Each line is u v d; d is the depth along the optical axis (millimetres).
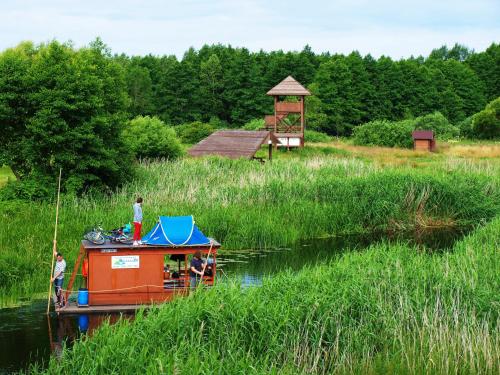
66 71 38188
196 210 35062
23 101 37750
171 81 124875
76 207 33656
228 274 27312
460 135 106875
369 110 131500
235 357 15500
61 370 15586
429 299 18875
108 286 22766
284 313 17312
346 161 51219
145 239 23266
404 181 41469
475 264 22484
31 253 26938
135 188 38625
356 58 131250
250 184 40688
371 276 20688
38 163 37875
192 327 16391
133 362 14773
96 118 37562
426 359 16125
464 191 41625
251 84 127000
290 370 15016
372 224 39312
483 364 15867
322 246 34375
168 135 53312
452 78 148125
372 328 17484
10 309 22984
